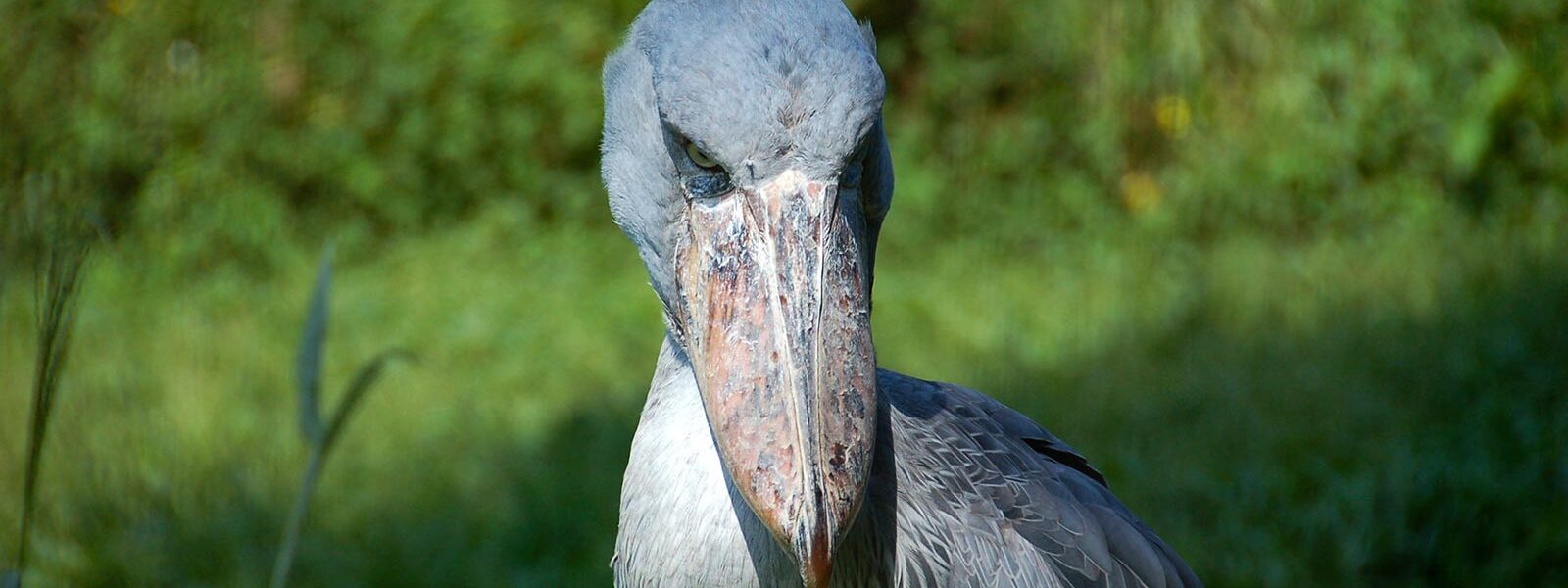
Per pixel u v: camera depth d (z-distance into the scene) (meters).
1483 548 8.49
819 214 3.68
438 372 12.52
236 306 14.41
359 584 9.05
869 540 4.12
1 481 9.73
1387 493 8.87
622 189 4.24
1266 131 16.02
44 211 8.26
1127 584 4.84
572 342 13.10
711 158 3.72
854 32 3.71
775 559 4.05
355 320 13.68
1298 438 9.84
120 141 15.51
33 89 15.13
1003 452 4.67
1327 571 8.62
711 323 3.74
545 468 10.55
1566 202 15.09
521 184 16.50
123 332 13.46
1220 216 15.88
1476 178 15.60
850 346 3.68
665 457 4.27
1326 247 14.82
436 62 16.66
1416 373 10.62
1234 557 8.69
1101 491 5.27
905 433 4.34
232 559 9.21
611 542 9.47
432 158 16.66
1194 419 10.48
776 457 3.58
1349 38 15.91
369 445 11.06
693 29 3.72
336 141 16.41
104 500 9.72
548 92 16.58
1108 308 13.36
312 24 16.73
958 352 12.48
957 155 16.59
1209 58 16.31
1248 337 12.12
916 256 15.42
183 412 11.46
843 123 3.63
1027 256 15.58
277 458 10.66
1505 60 15.34
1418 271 13.39
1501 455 9.02
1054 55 16.69
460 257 15.43
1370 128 15.83
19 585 4.84
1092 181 16.62
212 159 15.98
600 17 16.75
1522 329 10.96
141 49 16.05
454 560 9.32
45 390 4.89
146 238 15.31
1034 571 4.39
